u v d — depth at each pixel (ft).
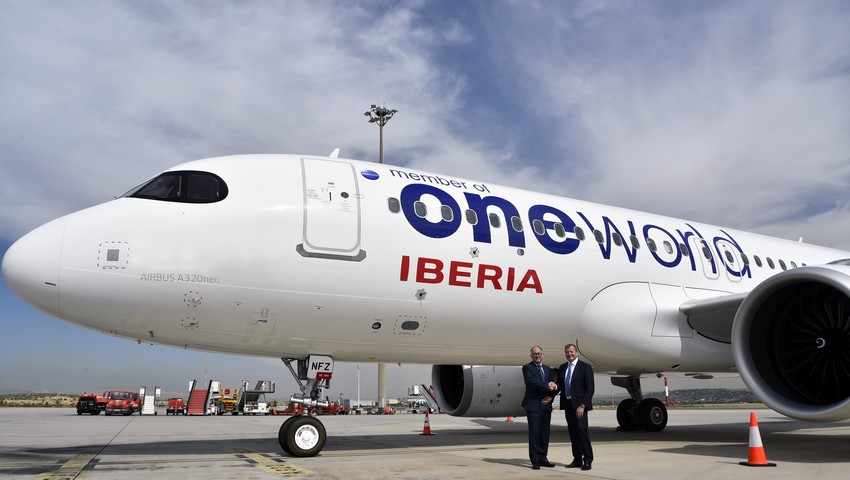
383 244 33.71
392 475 25.82
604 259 40.86
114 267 29.60
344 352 35.65
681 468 27.81
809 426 62.13
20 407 206.08
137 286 29.81
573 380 28.50
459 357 39.04
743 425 63.41
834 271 30.14
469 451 35.68
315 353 35.22
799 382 32.68
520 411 46.96
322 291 32.37
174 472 26.66
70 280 29.22
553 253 38.88
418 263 34.40
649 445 39.29
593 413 106.22
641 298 41.42
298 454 32.48
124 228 30.32
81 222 30.45
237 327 31.89
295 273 31.83
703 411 113.50
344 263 32.76
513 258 37.29
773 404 31.17
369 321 33.91
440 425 65.98
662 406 53.06
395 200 35.22
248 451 35.65
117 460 31.19
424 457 32.40
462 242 35.94
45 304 29.66
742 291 46.93
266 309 31.73
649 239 44.01
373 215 34.04
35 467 28.55
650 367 44.21
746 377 32.37
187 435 51.49
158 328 31.17
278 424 72.59
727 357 43.27
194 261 30.50
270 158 34.86
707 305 40.22
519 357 40.52
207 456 32.96
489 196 39.11
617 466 28.66
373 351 36.17
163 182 32.42
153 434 53.16
